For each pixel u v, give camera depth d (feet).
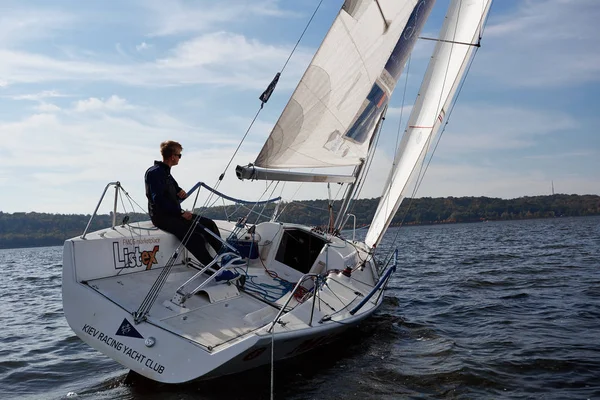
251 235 21.03
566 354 18.65
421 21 23.79
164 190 17.60
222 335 14.44
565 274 39.91
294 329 14.84
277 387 15.02
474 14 28.19
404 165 28.78
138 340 14.32
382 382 15.71
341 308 17.93
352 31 19.45
